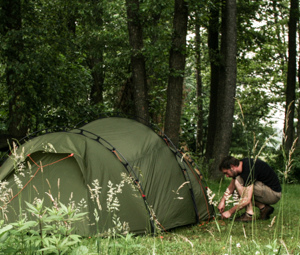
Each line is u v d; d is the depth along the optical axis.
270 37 19.36
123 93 14.64
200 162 16.00
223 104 13.88
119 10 12.78
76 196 5.62
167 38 11.34
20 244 2.30
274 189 6.40
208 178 14.29
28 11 12.20
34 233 2.08
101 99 16.23
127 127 7.19
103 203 5.66
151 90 14.44
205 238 5.27
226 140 13.84
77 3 13.23
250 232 5.69
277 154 16.67
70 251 2.09
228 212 6.04
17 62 10.42
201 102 21.66
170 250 4.46
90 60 16.20
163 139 7.20
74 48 12.61
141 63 11.31
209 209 6.95
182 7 11.12
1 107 12.86
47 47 11.73
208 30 16.48
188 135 19.12
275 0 17.38
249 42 18.09
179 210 6.36
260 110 28.05
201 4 11.20
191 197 6.69
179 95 11.33
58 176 5.79
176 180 6.61
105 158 6.04
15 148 3.07
